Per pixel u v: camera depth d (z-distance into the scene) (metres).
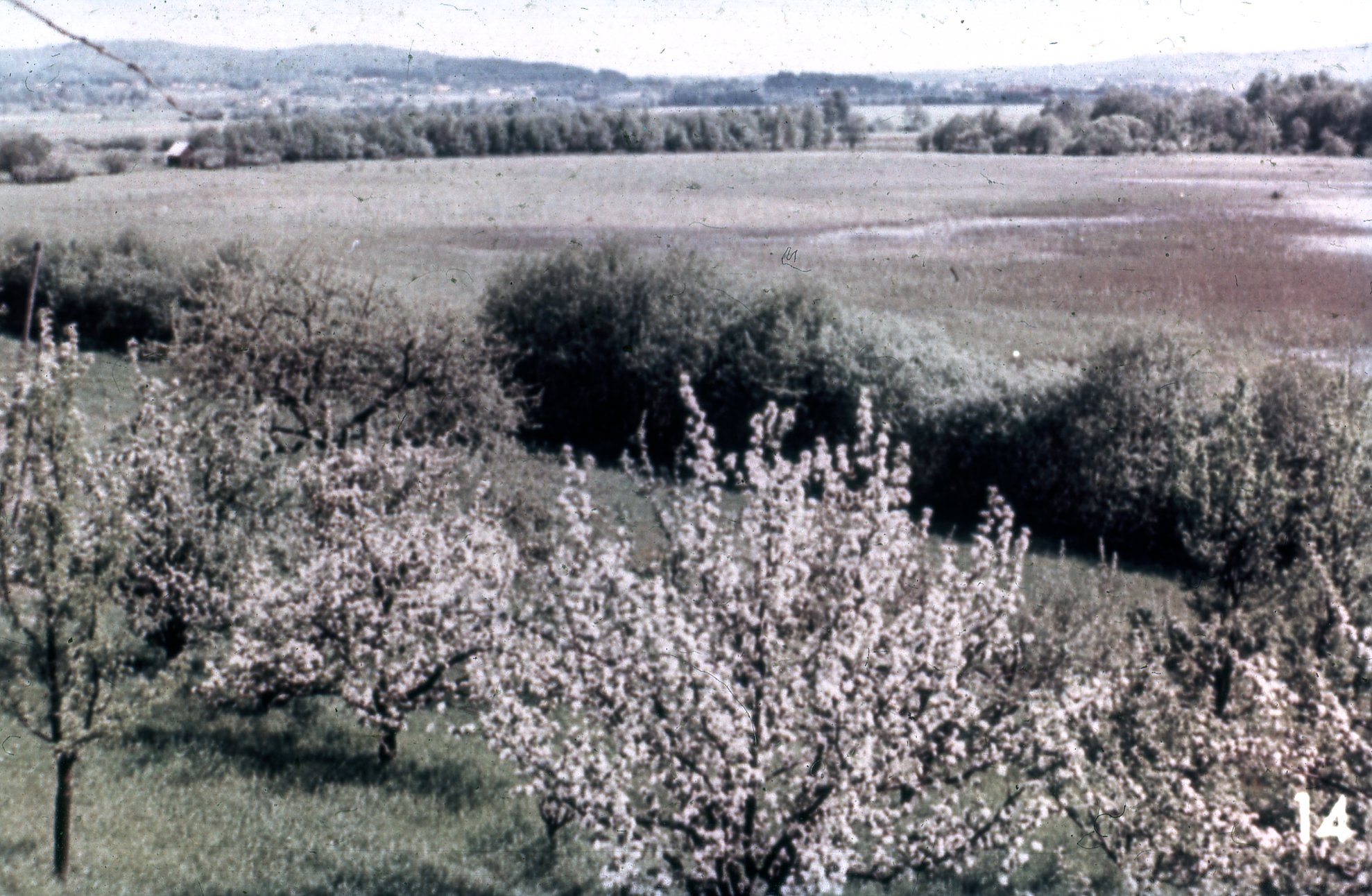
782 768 10.06
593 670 10.13
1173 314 39.22
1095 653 15.88
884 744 9.98
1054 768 11.37
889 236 56.94
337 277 25.78
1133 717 13.18
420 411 25.89
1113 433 28.52
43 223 57.62
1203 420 28.22
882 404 32.22
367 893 10.98
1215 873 11.98
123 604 16.02
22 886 9.72
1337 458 16.20
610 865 10.35
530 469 25.44
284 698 16.23
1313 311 38.69
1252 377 27.02
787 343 34.97
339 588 14.82
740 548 10.77
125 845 11.43
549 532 19.42
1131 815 12.41
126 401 33.34
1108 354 29.67
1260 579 16.31
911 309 41.53
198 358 25.02
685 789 9.93
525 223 61.69
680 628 9.69
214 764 14.14
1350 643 13.15
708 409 36.19
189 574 16.22
